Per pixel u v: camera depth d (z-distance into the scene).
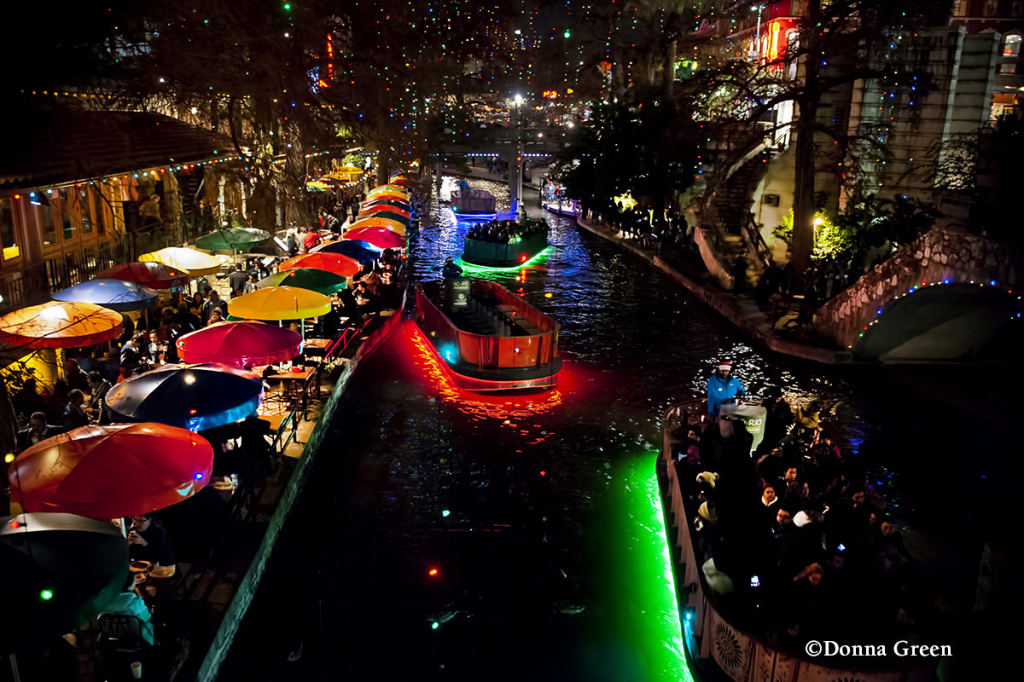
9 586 6.20
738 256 34.41
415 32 26.66
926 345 23.33
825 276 28.64
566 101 54.50
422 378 21.78
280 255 31.12
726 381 15.23
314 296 17.69
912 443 17.98
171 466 8.58
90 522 7.20
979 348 23.53
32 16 9.59
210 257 19.97
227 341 14.23
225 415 11.30
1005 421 19.31
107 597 6.57
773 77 35.56
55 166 13.55
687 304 31.58
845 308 23.77
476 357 20.56
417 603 11.68
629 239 45.91
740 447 12.81
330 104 18.69
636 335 26.92
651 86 43.84
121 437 8.73
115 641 7.97
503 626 11.24
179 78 14.48
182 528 10.66
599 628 11.27
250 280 24.81
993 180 17.84
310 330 21.53
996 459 17.22
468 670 10.30
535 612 11.60
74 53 10.89
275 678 9.88
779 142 37.44
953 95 30.86
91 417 13.77
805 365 23.48
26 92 12.10
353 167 43.56
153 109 21.30
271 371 17.28
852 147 28.88
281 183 16.41
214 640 9.01
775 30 38.12
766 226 38.25
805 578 8.76
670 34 41.84
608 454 17.31
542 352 20.97
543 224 44.88
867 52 28.91
